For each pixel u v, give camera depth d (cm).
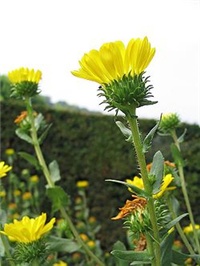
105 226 84
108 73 18
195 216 74
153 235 19
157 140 72
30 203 62
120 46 17
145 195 18
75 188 88
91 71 18
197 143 74
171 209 27
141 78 18
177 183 29
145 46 17
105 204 86
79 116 90
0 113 92
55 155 90
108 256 56
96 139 89
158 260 18
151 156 71
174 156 30
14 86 36
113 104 18
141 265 22
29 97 36
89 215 86
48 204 79
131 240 30
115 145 87
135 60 17
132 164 86
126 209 20
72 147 90
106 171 87
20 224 24
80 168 88
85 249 33
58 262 45
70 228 35
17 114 91
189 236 35
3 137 91
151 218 18
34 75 35
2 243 27
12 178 66
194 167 74
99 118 89
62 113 91
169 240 18
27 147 90
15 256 26
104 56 17
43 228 24
